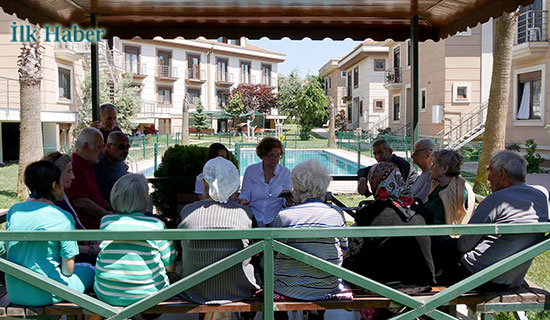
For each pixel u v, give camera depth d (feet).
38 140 35.42
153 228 8.63
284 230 7.98
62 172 10.71
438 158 11.26
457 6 15.08
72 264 8.69
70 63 68.69
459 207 10.75
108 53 81.00
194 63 133.49
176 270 11.46
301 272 8.98
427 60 70.69
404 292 9.12
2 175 46.80
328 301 8.93
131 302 8.52
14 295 8.59
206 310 8.70
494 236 9.50
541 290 9.70
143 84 121.29
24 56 34.45
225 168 9.02
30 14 14.53
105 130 16.65
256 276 10.41
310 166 9.45
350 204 30.40
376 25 18.26
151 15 16.49
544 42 47.06
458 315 13.37
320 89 137.39
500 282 9.66
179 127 129.80
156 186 17.47
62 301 8.82
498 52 31.68
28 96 35.06
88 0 14.53
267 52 151.64
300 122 138.62
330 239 9.00
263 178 14.17
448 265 10.14
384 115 108.06
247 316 11.44
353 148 67.51
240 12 16.14
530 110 50.83
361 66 114.32
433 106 64.90
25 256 8.47
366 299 9.08
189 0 14.56
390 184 9.23
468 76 64.49
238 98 138.41
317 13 16.42
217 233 7.80
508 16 31.01
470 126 63.31
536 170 44.27
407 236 8.56
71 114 65.46
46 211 8.55
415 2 15.01
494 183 9.89
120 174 15.03
